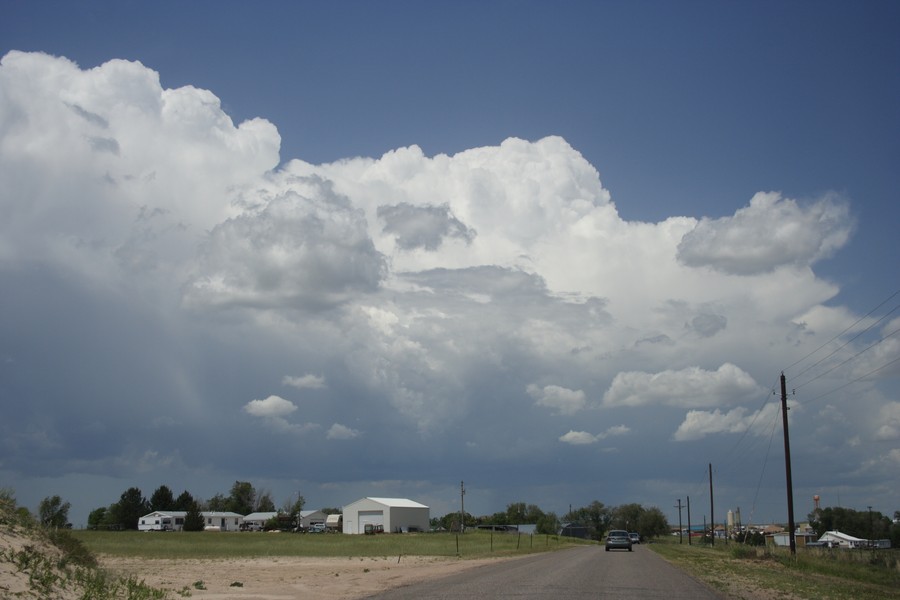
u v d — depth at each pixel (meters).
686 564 42.38
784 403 51.44
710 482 106.25
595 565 38.91
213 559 46.00
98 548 53.78
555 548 76.44
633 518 194.62
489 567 37.78
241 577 30.55
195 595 21.92
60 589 16.27
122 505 138.50
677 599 21.27
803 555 50.44
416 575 31.69
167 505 142.62
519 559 48.69
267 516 150.38
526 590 23.12
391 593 22.45
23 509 20.69
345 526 127.44
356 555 55.22
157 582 25.73
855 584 33.31
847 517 138.88
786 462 50.78
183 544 64.69
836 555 50.25
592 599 20.42
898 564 41.91
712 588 25.84
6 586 14.94
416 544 75.44
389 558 51.88
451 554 58.50
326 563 43.50
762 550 54.94
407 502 131.75
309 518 152.88
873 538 133.38
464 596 21.11
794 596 24.25
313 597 21.67
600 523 197.75
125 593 18.75
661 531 193.75
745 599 22.02
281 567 38.72
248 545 66.62
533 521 193.00
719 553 65.69
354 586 25.83
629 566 38.38
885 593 29.02
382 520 124.00
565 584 25.64
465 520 178.62
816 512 147.12
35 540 18.97
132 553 49.41
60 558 18.89
